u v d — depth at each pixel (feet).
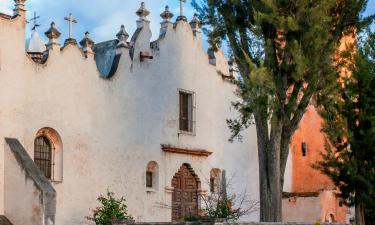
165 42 101.35
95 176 88.22
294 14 79.97
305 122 128.26
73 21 89.35
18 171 76.02
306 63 78.69
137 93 95.61
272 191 82.74
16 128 79.30
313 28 78.48
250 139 116.06
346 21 84.69
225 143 110.52
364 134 85.10
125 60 94.48
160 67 99.96
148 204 95.14
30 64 82.07
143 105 96.37
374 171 85.56
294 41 78.13
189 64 105.40
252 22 82.79
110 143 90.74
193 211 102.63
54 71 84.74
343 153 87.66
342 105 86.58
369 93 85.76
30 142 81.05
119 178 91.40
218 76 110.73
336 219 116.98
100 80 90.53
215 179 108.37
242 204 111.55
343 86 87.25
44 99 83.25
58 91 84.99
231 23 84.38
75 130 86.53
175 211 99.71
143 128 95.91
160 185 97.40
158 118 98.58
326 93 83.25
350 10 84.07
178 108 102.53
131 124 94.12
